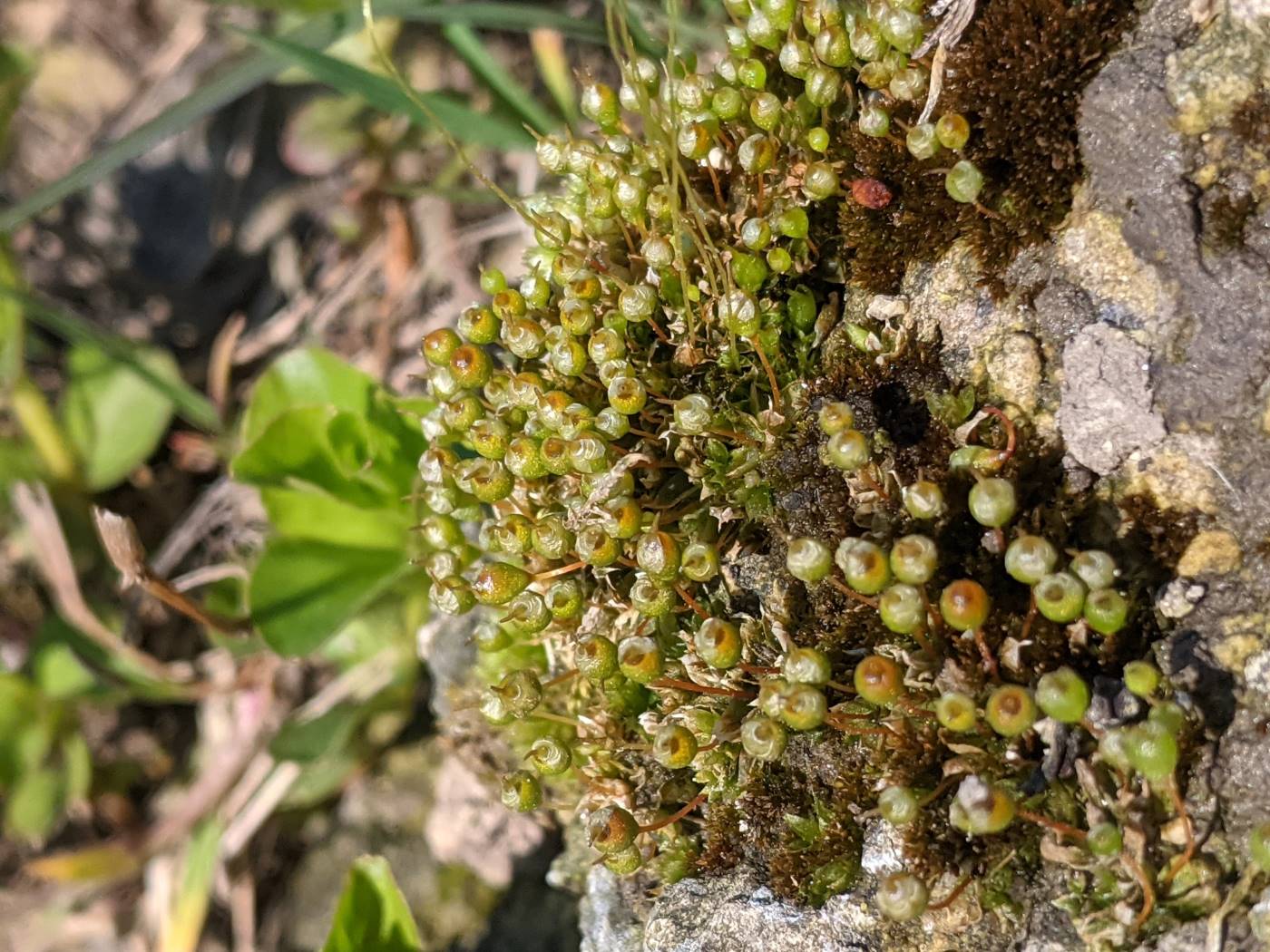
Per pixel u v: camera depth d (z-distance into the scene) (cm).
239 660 7
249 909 7
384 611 6
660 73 5
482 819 6
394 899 5
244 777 7
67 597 7
